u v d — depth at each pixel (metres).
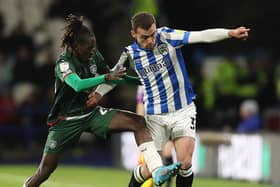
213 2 67.12
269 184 42.38
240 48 67.62
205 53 66.31
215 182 43.03
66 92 24.64
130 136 50.12
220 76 57.97
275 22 68.56
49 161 25.58
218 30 23.88
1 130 57.75
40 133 59.91
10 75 58.97
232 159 44.78
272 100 59.38
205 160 46.09
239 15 68.00
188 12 66.88
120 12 64.50
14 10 60.38
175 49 24.95
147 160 23.98
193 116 25.59
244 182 43.44
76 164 53.97
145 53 25.12
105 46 64.12
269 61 61.38
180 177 25.94
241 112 46.91
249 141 43.91
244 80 58.53
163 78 25.28
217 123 56.75
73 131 25.12
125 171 49.34
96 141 61.38
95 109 25.20
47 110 58.91
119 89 61.47
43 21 60.59
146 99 25.80
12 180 43.44
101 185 41.25
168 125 25.53
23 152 58.69
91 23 64.06
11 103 58.03
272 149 42.75
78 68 24.31
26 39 60.91
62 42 24.16
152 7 61.00
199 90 57.97
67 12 63.62
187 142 25.31
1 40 61.00
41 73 58.69
